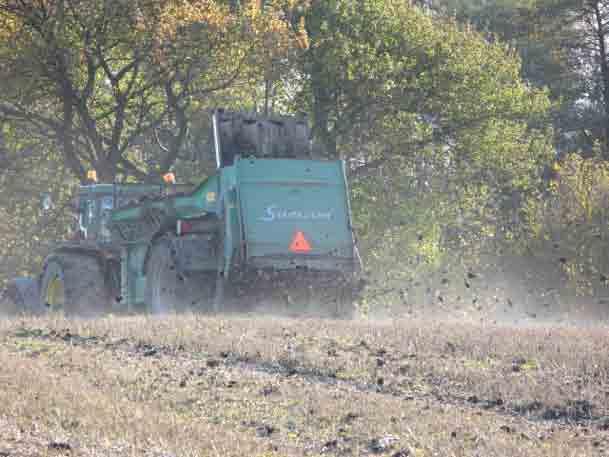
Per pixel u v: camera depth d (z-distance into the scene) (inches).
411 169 4345.5
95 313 2297.0
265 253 2039.9
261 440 846.5
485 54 4421.8
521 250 3122.5
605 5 6801.2
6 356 1290.6
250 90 4195.4
